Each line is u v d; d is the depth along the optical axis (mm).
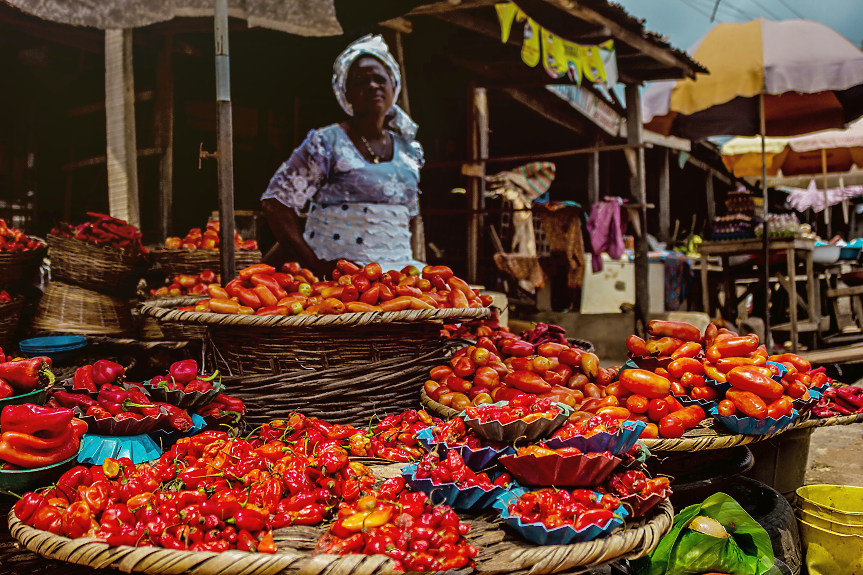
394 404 2807
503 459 1837
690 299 10258
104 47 5758
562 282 8789
